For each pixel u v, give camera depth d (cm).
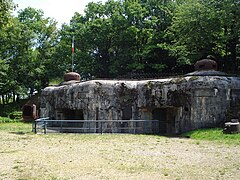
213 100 1966
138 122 2211
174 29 3002
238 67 3164
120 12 3859
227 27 2727
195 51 3016
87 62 3894
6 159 1110
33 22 4856
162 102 2141
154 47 3394
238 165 991
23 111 3928
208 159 1095
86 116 2277
